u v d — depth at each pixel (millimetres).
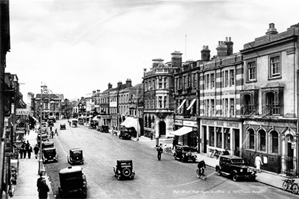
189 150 32906
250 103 30328
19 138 43438
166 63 59031
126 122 64188
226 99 35375
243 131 31625
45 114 87625
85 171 25906
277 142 27188
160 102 55219
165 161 32156
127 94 69188
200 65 40781
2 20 17297
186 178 23656
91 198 18031
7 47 23359
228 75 34719
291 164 25375
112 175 24406
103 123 77375
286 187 20891
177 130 44281
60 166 28531
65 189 17922
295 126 24766
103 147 41781
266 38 28422
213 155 35438
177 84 48781
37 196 18422
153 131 56156
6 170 16844
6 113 25453
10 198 17984
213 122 37250
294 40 25281
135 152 38312
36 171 26172
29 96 77688
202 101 40344
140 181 22453
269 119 27469
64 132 62562
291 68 25609
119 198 18000
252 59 30594
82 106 90375
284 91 26391
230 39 37938
